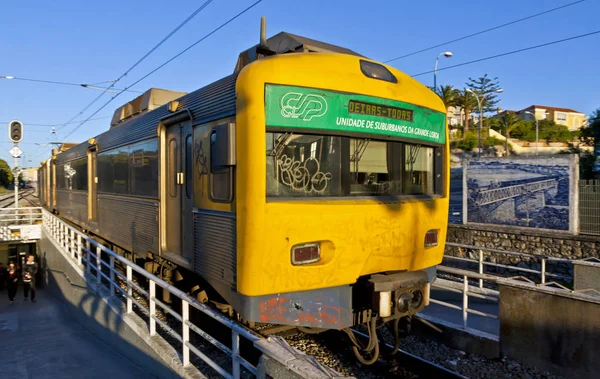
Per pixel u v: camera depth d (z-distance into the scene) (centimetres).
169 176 632
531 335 543
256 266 427
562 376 516
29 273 1670
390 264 519
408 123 535
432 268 593
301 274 448
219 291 484
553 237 1039
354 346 513
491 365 562
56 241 1545
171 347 575
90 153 1122
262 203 423
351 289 494
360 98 486
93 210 1109
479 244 1173
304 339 639
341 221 466
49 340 959
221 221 478
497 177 1181
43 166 2241
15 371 753
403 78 550
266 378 320
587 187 1035
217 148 458
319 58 477
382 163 521
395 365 546
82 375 670
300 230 441
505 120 4709
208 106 507
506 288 568
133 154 783
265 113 429
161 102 838
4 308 1564
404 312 516
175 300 735
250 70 437
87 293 992
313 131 455
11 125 2067
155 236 668
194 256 543
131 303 726
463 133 4412
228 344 615
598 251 968
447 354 608
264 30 518
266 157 432
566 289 525
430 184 580
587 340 496
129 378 610
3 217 2562
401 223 519
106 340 836
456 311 765
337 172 480
